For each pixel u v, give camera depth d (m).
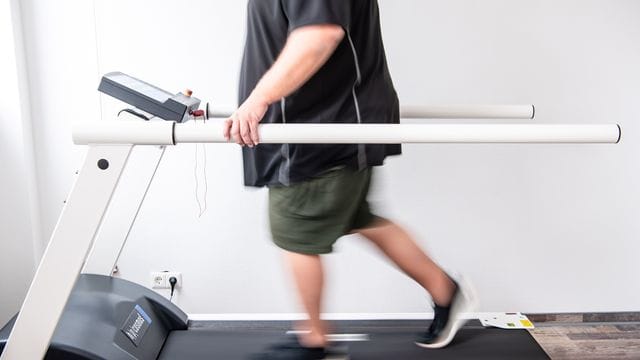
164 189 2.25
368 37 1.24
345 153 1.23
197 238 2.30
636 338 2.25
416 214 2.31
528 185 2.29
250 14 1.23
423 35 2.15
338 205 1.26
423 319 2.38
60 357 1.39
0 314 2.26
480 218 2.32
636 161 2.28
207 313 2.37
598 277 2.39
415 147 2.24
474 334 1.76
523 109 1.67
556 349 2.16
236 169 2.24
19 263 2.23
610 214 2.33
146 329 1.68
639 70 2.20
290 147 1.22
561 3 2.14
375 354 1.63
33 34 2.11
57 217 2.27
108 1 2.09
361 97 1.24
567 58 2.19
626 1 2.14
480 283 2.38
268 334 1.78
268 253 2.31
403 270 1.51
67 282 1.15
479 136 1.10
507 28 2.15
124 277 2.31
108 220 2.24
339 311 2.38
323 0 1.00
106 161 1.11
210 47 2.14
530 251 2.36
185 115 1.31
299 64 1.01
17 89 2.08
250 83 1.26
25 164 2.15
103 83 1.28
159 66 2.15
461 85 2.19
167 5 2.10
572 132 1.11
